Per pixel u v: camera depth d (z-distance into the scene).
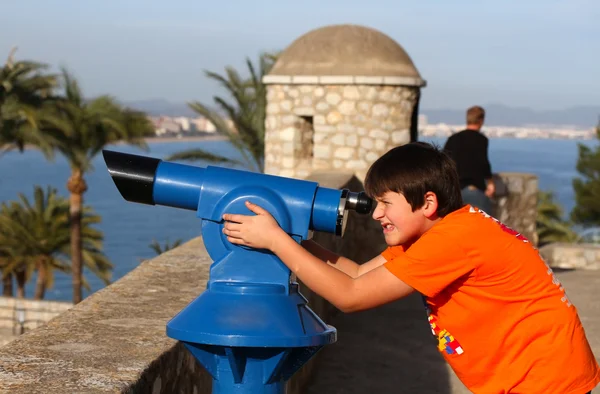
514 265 2.05
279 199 1.94
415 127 10.20
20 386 1.90
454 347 2.16
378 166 2.10
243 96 19.91
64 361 2.11
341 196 1.95
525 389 2.07
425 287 2.02
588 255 10.09
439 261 2.02
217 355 1.91
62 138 22.11
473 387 2.18
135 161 1.99
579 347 2.10
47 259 28.61
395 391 4.38
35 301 16.84
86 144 22.38
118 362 2.12
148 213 179.50
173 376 2.34
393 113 9.52
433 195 2.06
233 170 2.00
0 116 21.20
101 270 31.55
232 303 1.87
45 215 29.12
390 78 9.38
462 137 8.15
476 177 8.12
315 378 4.57
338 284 1.95
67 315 2.65
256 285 1.91
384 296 2.01
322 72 9.51
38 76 21.81
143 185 1.98
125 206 189.38
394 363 4.88
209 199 1.95
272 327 1.82
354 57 9.52
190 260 3.89
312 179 7.48
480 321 2.10
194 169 1.99
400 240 2.13
